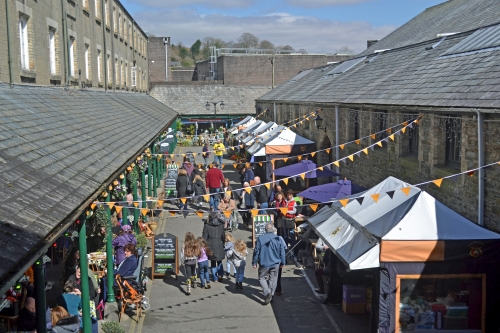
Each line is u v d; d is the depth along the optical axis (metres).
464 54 13.78
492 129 9.38
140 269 10.82
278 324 9.99
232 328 9.79
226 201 16.67
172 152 34.97
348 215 9.77
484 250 8.11
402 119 13.24
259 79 56.22
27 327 7.13
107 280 10.58
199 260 11.79
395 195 9.39
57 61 15.25
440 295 8.27
